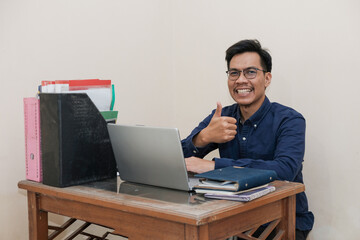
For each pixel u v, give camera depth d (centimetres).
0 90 184
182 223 107
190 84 258
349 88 188
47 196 149
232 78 183
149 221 116
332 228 199
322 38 196
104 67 225
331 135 196
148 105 251
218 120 163
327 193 199
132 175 145
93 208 133
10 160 190
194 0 251
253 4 222
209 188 123
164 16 259
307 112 204
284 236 138
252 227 124
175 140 125
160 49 257
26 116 154
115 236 233
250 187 121
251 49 179
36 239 152
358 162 187
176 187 132
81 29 214
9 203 190
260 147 184
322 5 195
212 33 243
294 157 164
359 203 188
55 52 203
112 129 142
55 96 140
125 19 235
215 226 110
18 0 189
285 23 209
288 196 136
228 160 158
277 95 215
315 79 200
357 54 185
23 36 191
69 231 212
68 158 143
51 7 201
